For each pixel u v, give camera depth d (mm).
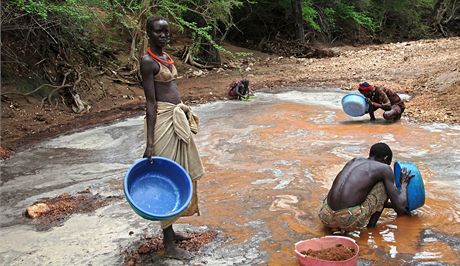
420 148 7879
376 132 8992
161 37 4531
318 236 5090
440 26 33094
